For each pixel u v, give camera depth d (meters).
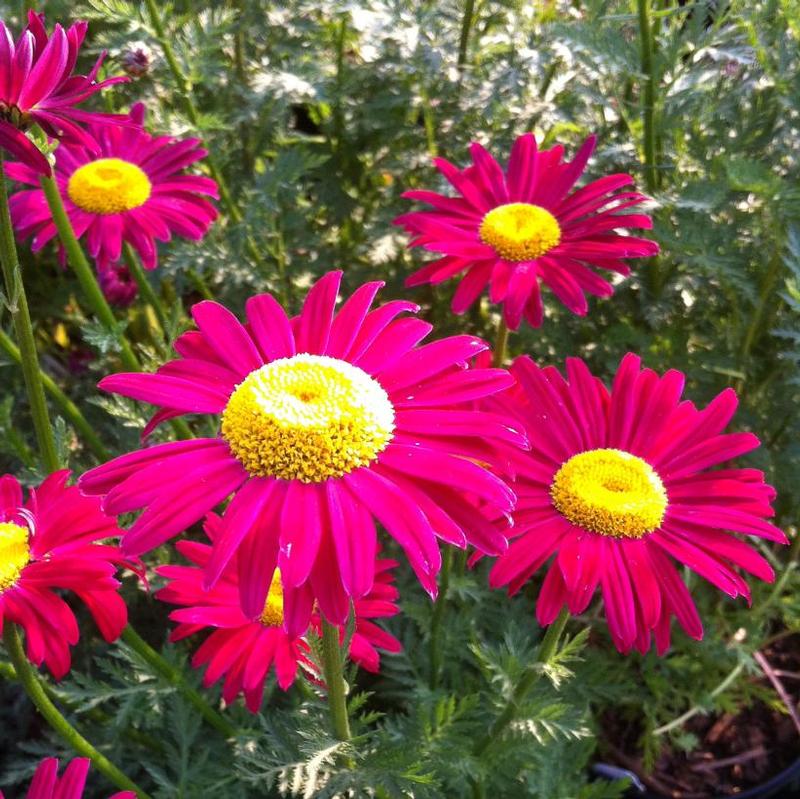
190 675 0.27
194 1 0.38
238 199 0.38
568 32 0.30
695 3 0.30
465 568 0.28
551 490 0.20
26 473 0.27
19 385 0.37
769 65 0.30
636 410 0.21
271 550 0.15
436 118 0.36
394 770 0.20
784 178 0.31
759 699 0.32
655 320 0.31
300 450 0.15
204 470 0.16
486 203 0.27
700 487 0.20
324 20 0.38
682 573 0.30
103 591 0.19
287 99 0.34
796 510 0.31
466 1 0.34
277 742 0.22
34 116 0.18
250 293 0.37
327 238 0.39
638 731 0.32
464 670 0.30
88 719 0.30
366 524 0.15
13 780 0.28
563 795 0.26
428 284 0.37
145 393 0.17
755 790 0.30
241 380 0.17
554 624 0.20
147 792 0.29
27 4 0.25
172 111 0.36
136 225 0.29
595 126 0.34
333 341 0.18
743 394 0.33
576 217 0.26
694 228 0.30
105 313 0.25
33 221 0.28
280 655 0.21
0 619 0.18
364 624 0.22
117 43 0.32
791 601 0.30
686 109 0.31
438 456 0.16
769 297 0.32
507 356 0.36
